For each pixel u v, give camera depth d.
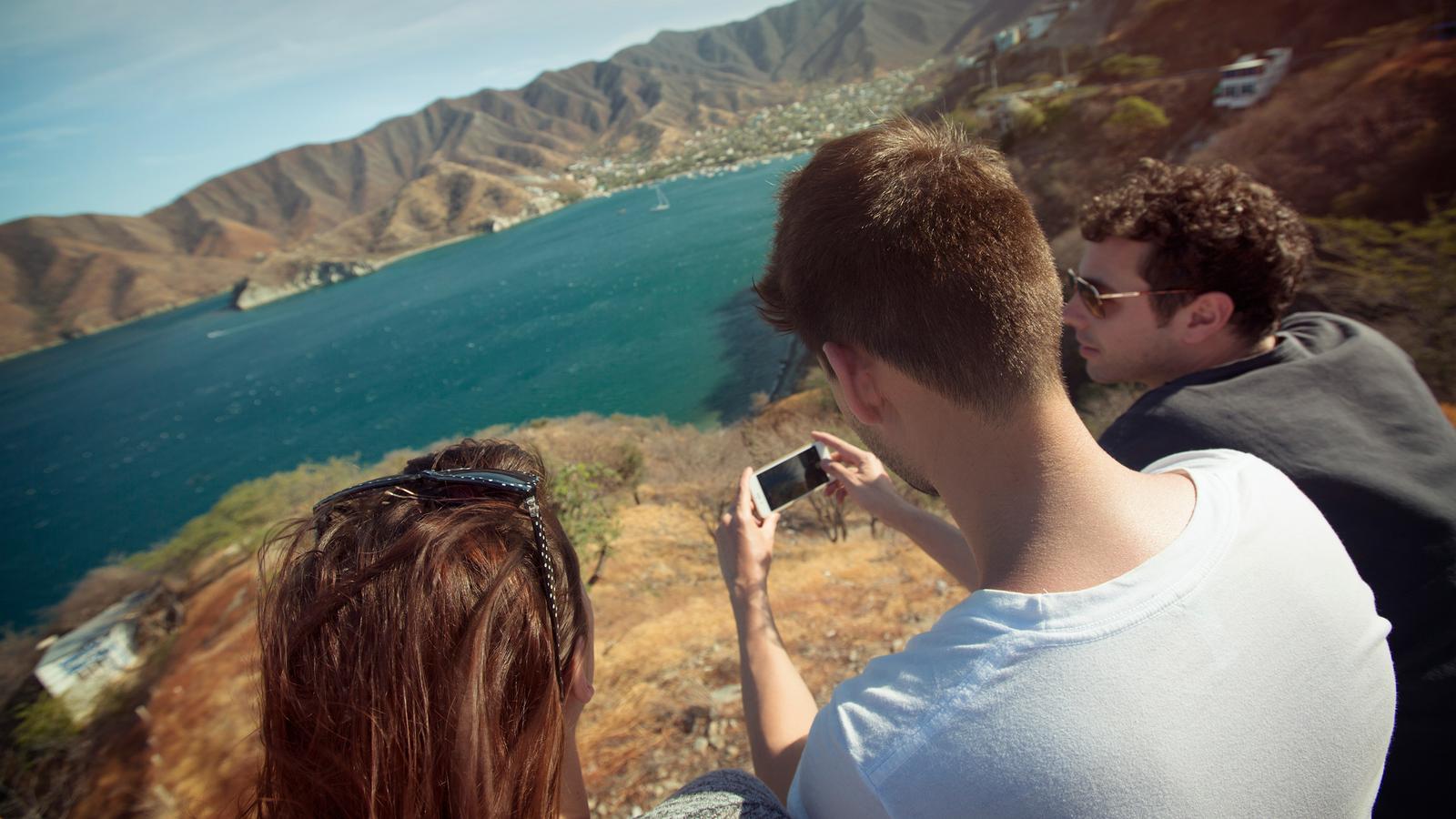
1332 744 0.60
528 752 0.62
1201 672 0.56
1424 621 0.97
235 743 10.70
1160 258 1.30
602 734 5.56
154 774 12.27
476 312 99.25
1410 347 12.51
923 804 0.56
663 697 5.94
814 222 0.69
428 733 0.58
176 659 17.88
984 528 0.68
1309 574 0.66
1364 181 23.02
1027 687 0.56
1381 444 1.08
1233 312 1.29
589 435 32.44
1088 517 0.63
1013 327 0.62
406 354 86.69
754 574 1.13
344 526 0.72
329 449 59.84
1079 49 61.94
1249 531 0.65
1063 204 38.62
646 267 93.31
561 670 0.70
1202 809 0.53
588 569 11.84
